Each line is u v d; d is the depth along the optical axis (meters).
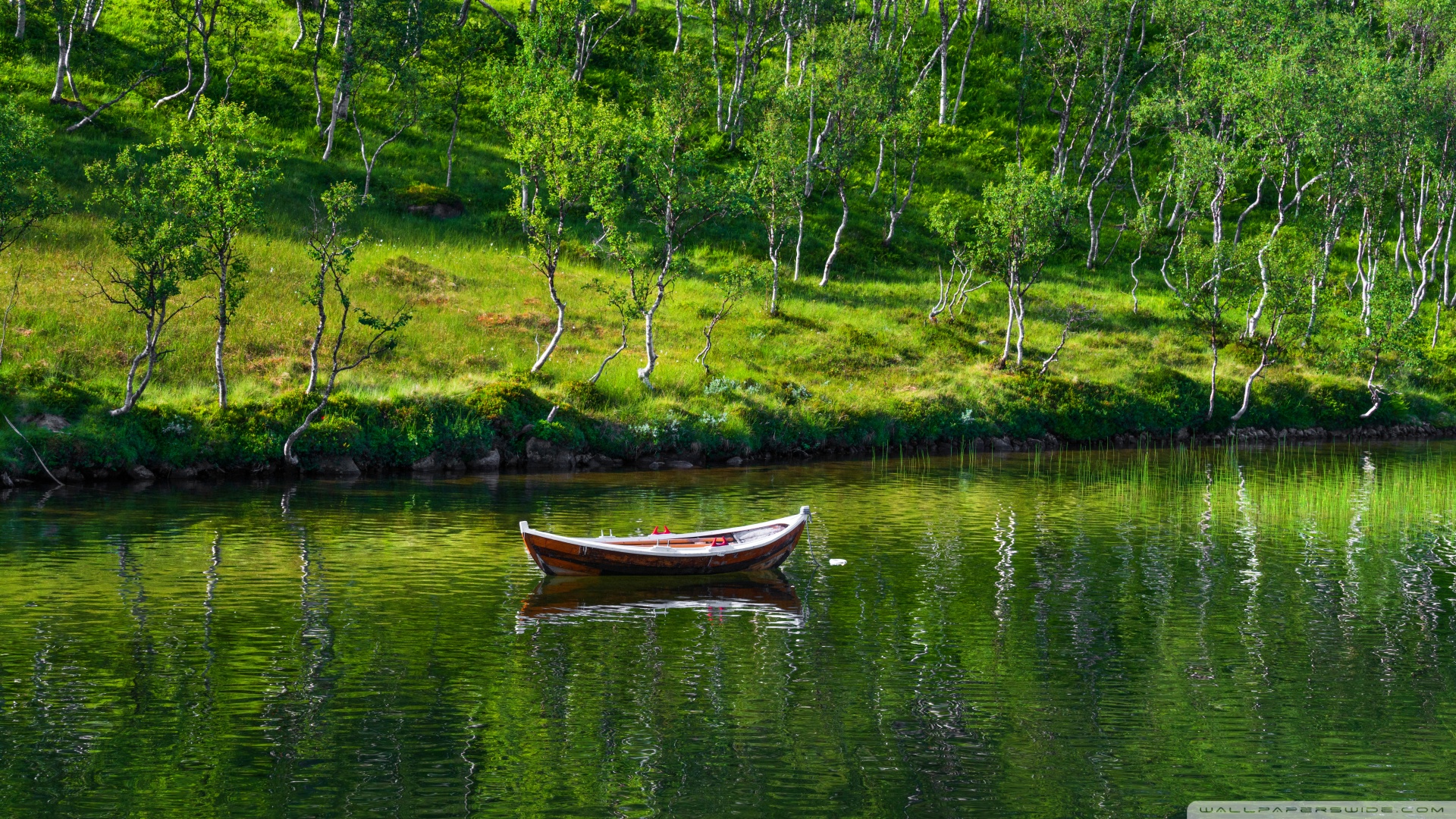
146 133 61.38
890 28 91.19
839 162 68.44
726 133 79.44
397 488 34.97
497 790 13.01
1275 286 62.62
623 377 47.03
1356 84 66.25
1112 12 80.88
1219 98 75.38
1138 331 65.94
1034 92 90.69
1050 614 21.11
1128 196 84.25
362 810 12.42
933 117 87.81
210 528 27.75
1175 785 13.44
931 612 21.19
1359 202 86.00
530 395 42.62
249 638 18.73
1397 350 65.00
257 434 37.16
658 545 23.36
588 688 16.62
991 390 52.91
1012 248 57.28
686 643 18.94
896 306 63.88
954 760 14.09
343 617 20.14
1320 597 22.58
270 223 55.69
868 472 41.66
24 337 40.12
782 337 56.12
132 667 17.12
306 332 46.31
